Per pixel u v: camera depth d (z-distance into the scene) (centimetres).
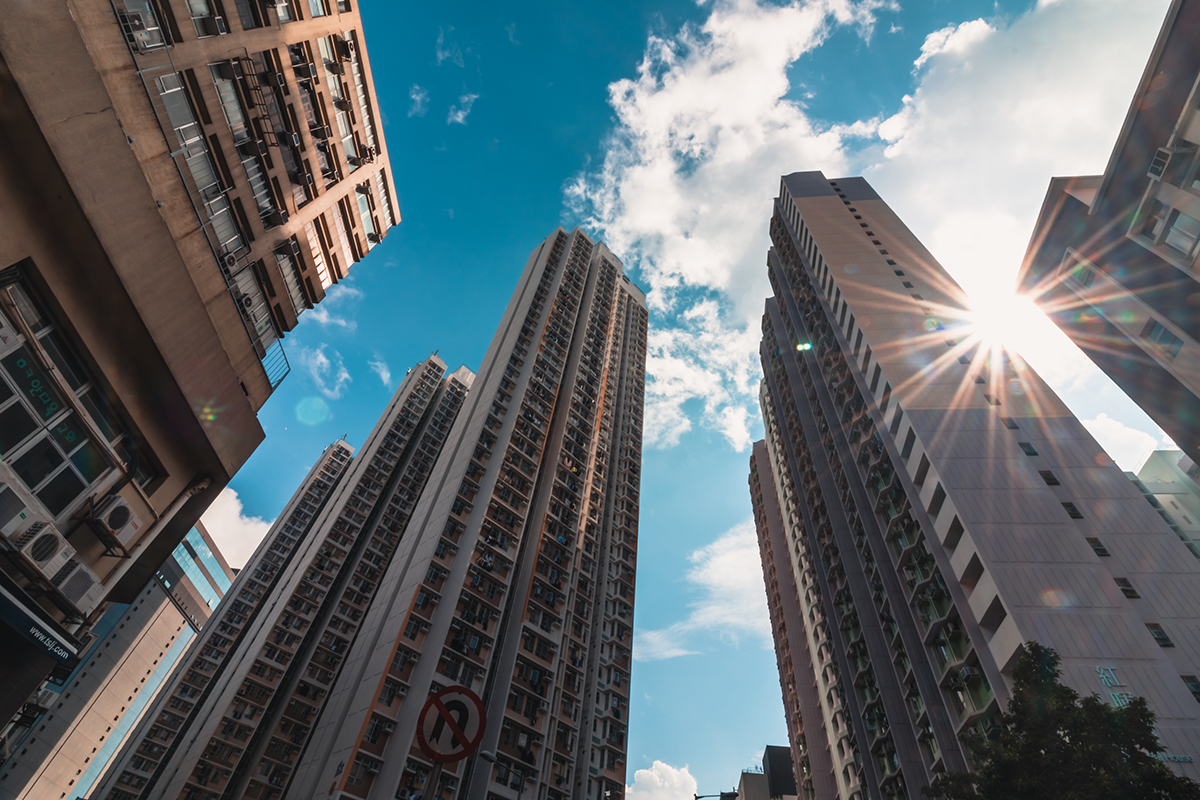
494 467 5850
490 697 4488
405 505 9506
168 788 5938
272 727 6550
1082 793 1598
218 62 2577
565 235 10125
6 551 1512
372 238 3959
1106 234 3984
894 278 6134
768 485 10475
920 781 4053
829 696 6331
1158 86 3406
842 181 8375
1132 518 3659
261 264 2955
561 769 4650
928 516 4259
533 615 5203
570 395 7519
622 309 10450
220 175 2628
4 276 1556
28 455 1594
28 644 1576
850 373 5800
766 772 9025
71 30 1636
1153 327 3872
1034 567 3416
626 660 6141
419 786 3625
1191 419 3912
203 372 2078
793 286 8375
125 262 1753
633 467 8312
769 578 9888
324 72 3262
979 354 5028
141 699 10106
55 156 1558
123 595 2094
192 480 2175
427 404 11238
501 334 8225
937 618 4053
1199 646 3022
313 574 8088
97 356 1766
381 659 4303
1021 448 4178
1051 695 1906
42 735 8312
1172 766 2539
